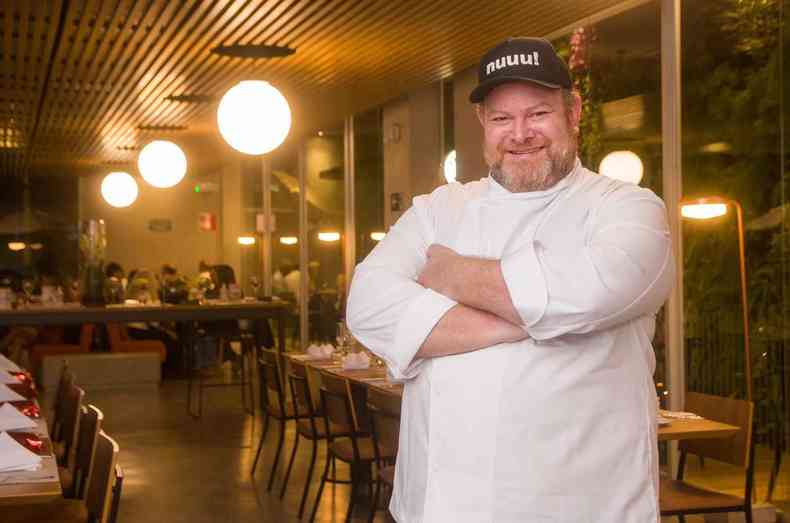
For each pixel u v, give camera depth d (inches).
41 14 293.9
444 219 80.7
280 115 331.6
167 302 447.2
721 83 252.8
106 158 690.2
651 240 71.9
